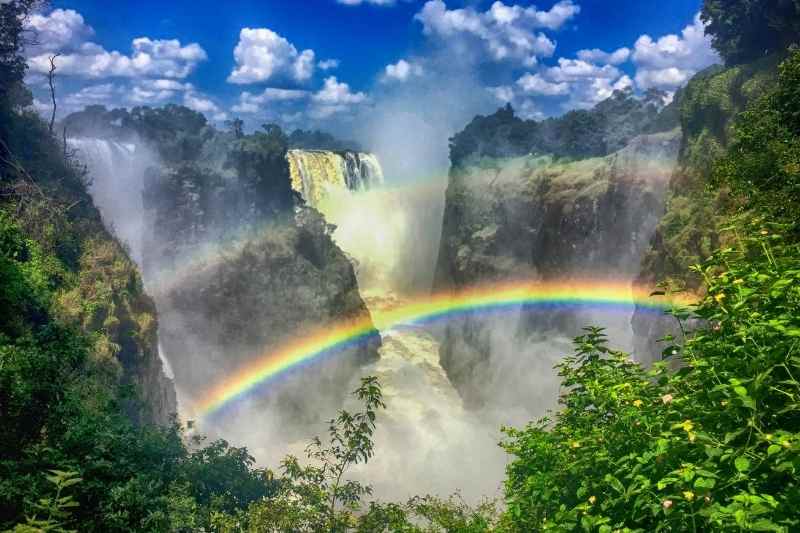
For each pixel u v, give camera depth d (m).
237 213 86.00
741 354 6.55
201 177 81.50
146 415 42.16
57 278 40.69
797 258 7.46
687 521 5.59
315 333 84.38
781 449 5.05
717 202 37.69
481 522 13.17
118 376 36.94
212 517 15.38
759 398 5.72
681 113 50.38
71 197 51.91
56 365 16.77
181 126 90.38
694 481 5.52
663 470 6.20
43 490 12.95
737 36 53.12
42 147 55.22
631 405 7.66
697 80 49.84
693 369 6.93
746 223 8.95
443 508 13.95
